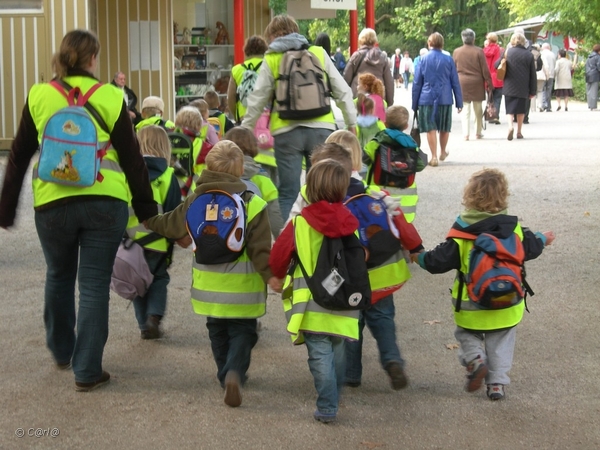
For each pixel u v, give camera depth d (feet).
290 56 25.27
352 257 15.17
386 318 16.69
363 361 19.15
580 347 19.56
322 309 15.20
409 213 23.90
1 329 21.01
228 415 15.96
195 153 27.53
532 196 38.17
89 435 15.05
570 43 120.47
